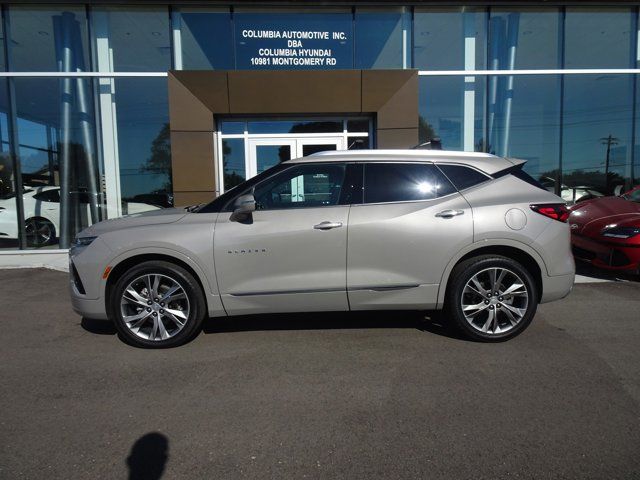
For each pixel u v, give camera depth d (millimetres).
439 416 2953
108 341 4426
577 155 10375
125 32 9695
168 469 2438
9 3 9422
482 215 4094
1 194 9742
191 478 2363
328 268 4098
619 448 2572
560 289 4203
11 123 9711
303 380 3504
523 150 10312
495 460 2482
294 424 2881
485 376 3529
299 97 9523
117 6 9602
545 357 3881
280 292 4105
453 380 3467
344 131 10000
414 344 4223
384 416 2963
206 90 9398
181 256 4047
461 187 4227
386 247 4074
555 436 2701
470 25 10062
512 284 4184
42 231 9867
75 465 2475
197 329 4270
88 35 9672
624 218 6363
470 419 2910
